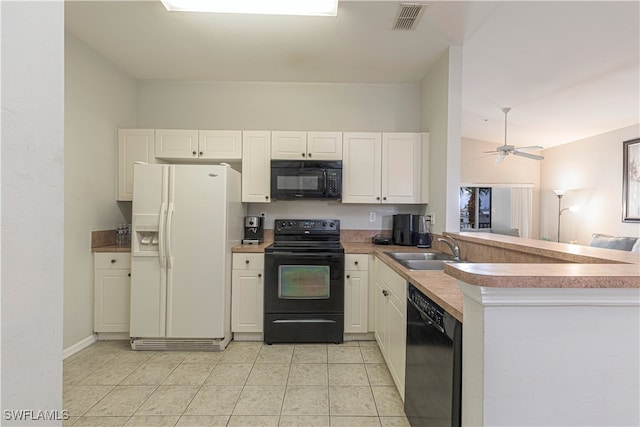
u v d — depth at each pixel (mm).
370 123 3432
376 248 2918
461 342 1034
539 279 812
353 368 2322
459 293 1270
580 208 5465
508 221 6602
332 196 2986
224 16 2230
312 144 3100
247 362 2410
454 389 1042
